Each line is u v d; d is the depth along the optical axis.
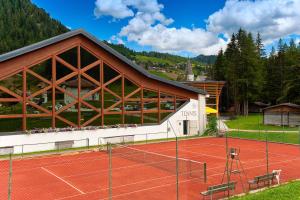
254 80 82.81
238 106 87.44
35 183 19.53
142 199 16.25
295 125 50.41
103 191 17.72
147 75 40.12
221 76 100.06
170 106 62.03
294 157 27.77
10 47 165.50
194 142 38.44
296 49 99.25
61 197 16.73
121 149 33.28
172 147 34.56
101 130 36.69
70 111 58.69
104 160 26.91
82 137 35.16
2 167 24.34
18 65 31.61
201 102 45.88
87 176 21.19
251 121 64.06
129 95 39.59
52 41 33.28
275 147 33.66
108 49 37.47
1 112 57.56
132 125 39.28
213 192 16.16
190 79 95.94
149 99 41.25
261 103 99.19
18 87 68.75
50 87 33.66
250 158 27.41
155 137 41.25
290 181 19.30
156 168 23.36
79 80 35.62
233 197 15.95
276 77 90.06
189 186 18.56
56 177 21.02
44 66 72.31
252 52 83.62
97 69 57.59
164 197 16.58
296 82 72.38
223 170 22.75
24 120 31.66
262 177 17.97
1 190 18.09
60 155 29.66
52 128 33.38
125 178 20.48
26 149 31.36
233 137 42.25
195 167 23.77
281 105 52.34
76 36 35.62
